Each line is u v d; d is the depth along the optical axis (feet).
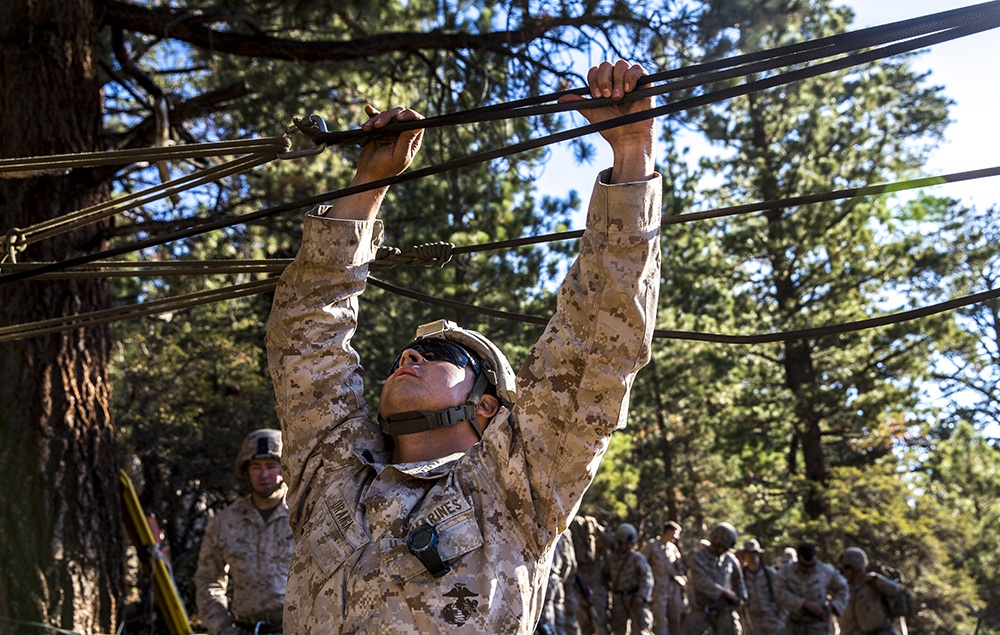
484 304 48.96
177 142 42.04
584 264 7.64
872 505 86.17
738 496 98.58
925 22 7.70
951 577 79.92
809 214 83.61
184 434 74.49
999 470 113.09
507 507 7.83
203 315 74.69
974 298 9.50
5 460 26.27
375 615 7.48
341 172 47.44
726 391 89.35
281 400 9.01
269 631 21.38
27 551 25.82
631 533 51.31
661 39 36.65
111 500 28.22
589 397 7.61
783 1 36.78
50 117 29.09
